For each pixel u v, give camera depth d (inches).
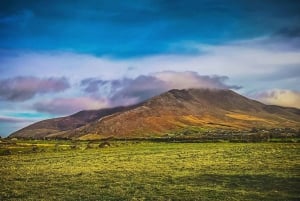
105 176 2037.4
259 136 6815.9
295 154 2775.6
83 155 4030.5
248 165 2192.4
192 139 7313.0
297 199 1239.5
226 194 1366.9
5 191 1678.2
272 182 1563.7
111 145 5757.9
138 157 3408.0
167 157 3235.7
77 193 1534.2
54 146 5984.3
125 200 1347.2
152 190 1521.9
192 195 1379.2
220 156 3011.8
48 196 1503.4
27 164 3186.5
